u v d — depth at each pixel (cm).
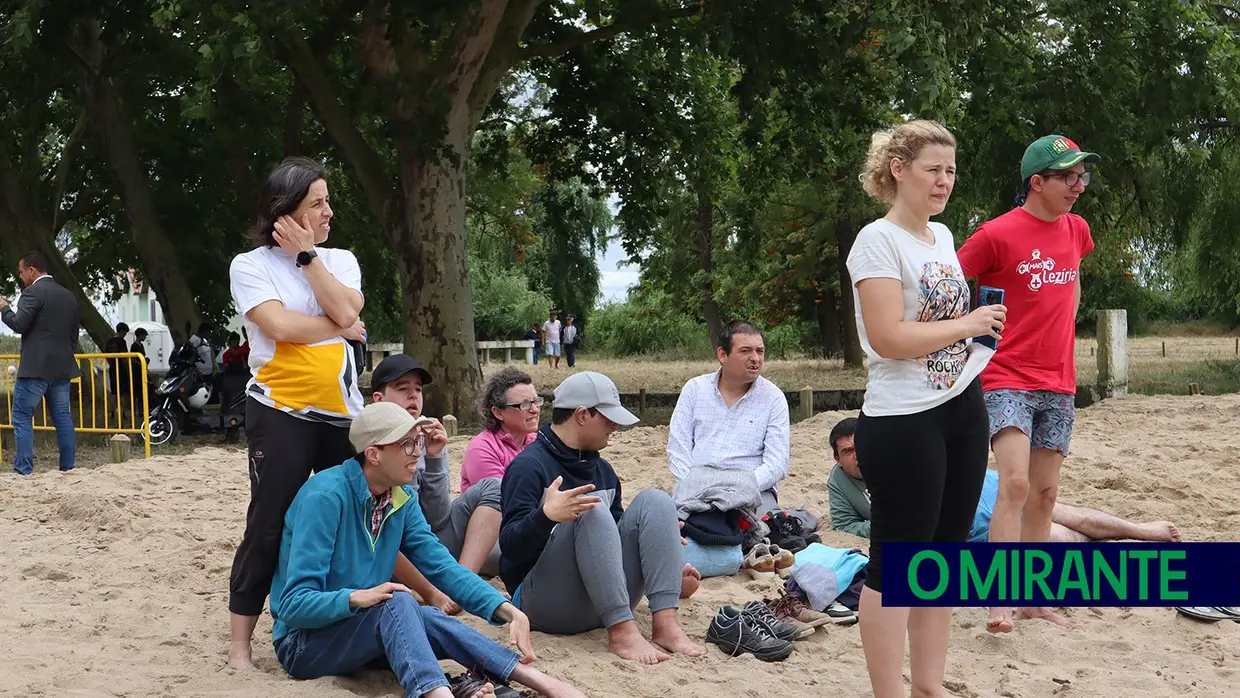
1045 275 550
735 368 719
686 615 600
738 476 679
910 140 408
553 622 551
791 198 2916
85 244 2967
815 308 4088
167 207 2309
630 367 4275
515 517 536
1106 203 1933
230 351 1742
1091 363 3055
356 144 1831
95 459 1546
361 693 473
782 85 1948
